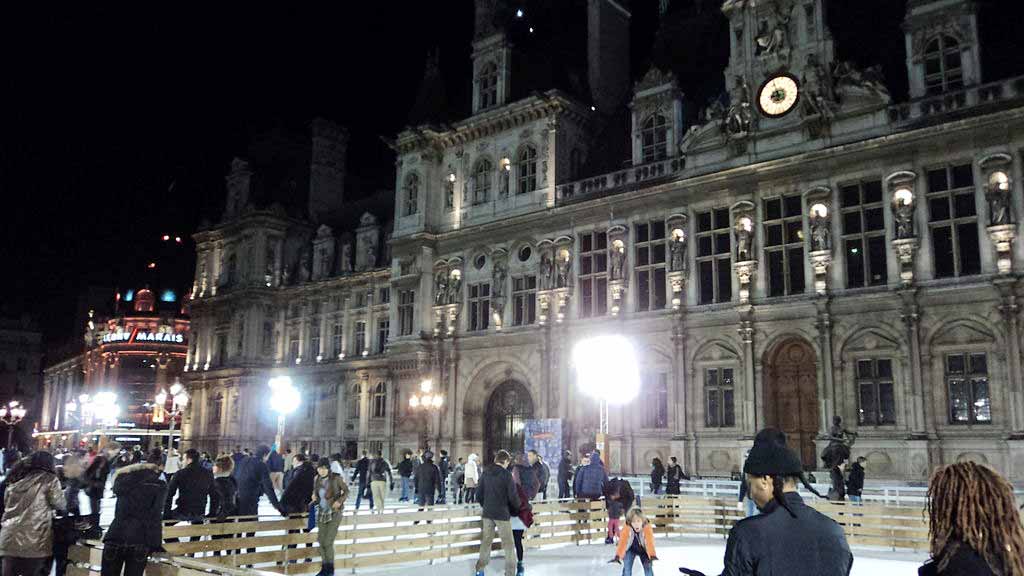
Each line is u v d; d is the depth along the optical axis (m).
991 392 32.50
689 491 35.97
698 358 40.53
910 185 35.28
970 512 4.67
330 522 18.06
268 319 71.44
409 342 52.47
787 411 38.12
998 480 4.77
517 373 48.00
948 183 34.66
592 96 51.97
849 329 36.09
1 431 91.50
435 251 53.28
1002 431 32.00
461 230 51.50
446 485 43.25
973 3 35.28
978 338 33.09
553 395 45.44
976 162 34.03
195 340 76.75
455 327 50.97
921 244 34.97
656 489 35.00
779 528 5.70
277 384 39.91
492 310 49.19
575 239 46.28
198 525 17.55
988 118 33.44
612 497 22.94
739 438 38.19
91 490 20.11
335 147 78.50
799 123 38.66
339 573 19.77
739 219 39.69
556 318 45.91
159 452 17.84
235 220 73.31
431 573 19.75
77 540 14.33
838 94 37.97
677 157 43.00
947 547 4.70
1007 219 32.72
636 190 43.69
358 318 65.12
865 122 37.03
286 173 76.06
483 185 51.75
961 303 33.59
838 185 37.34
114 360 98.25
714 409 39.88
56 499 12.47
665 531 29.39
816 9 39.06
